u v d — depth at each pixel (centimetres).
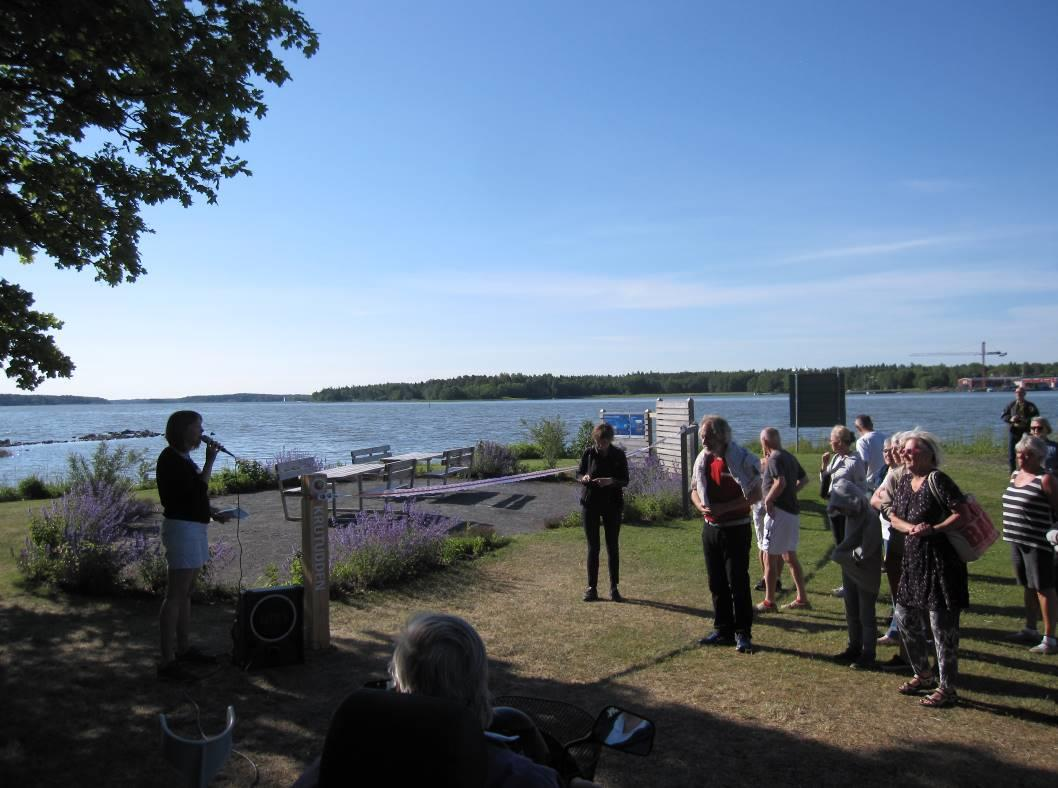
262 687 541
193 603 765
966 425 4944
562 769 261
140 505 1333
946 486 504
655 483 1395
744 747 450
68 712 493
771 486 743
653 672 576
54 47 664
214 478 1755
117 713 492
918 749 445
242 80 750
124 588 798
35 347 788
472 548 1010
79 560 800
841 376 1795
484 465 1902
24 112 764
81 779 405
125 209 805
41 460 3584
